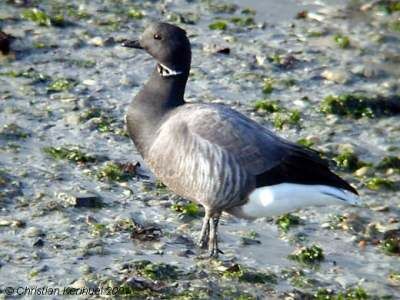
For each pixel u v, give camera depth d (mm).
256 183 13133
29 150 16078
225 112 13391
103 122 17062
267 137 13297
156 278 12773
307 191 13203
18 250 13266
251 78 19016
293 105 18156
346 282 13070
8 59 19250
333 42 20719
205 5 22375
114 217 14312
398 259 13750
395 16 21875
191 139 13148
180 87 14000
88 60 19391
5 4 21625
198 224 14312
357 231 14391
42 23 20734
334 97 18125
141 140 13750
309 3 22609
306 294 12648
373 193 15445
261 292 12664
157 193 15062
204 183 13141
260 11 22156
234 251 13719
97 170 15570
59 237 13648
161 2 22438
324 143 16859
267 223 14547
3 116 17078
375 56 20188
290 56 19812
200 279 12852
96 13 21609
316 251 13633
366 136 17219
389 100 18172
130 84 18531
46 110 17375
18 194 14703
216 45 20141
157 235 13891
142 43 14156
